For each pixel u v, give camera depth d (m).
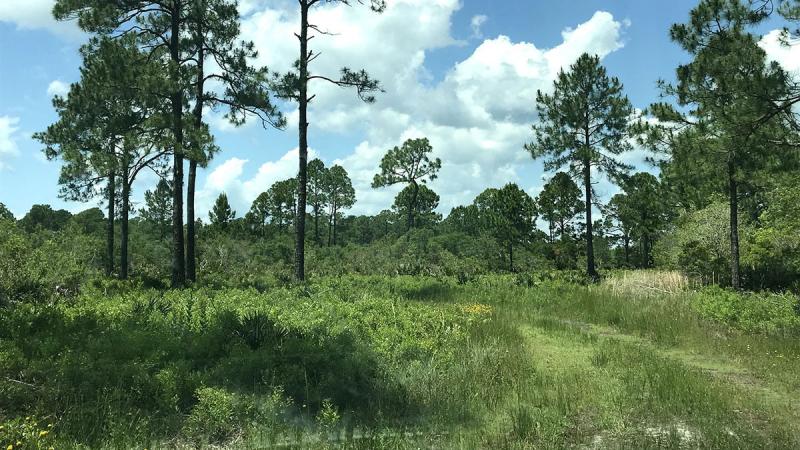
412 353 8.70
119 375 6.38
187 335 8.40
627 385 7.71
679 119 17.67
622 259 53.28
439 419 6.26
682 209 31.98
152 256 41.81
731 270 21.22
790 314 13.40
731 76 14.26
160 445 5.34
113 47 17.88
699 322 13.29
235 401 6.04
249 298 13.45
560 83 27.75
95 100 21.19
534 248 39.56
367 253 39.62
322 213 78.88
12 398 5.73
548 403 6.96
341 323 10.12
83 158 21.11
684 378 8.01
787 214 23.27
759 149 14.00
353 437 5.66
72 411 5.53
